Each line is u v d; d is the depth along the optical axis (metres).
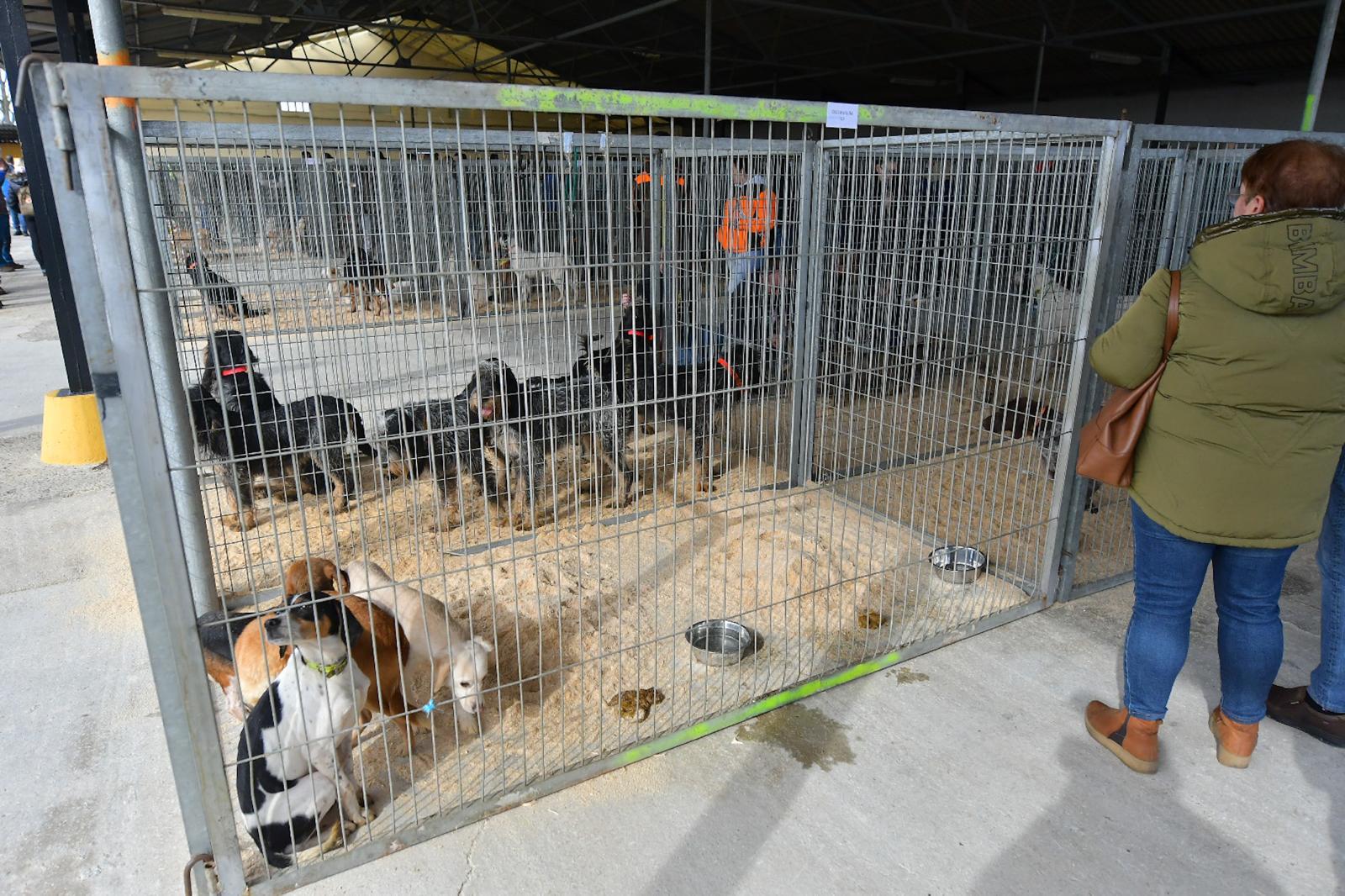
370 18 17.19
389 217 4.46
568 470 5.70
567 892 2.32
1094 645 3.59
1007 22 13.83
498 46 20.88
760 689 3.21
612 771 2.80
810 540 4.50
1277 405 2.29
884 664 3.39
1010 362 5.14
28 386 8.26
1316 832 2.55
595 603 3.90
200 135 3.64
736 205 4.71
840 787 2.74
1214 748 2.94
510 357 4.72
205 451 4.47
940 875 2.38
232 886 2.24
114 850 2.48
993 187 4.30
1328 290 2.15
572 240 4.21
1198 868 2.41
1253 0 11.17
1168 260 5.04
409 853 2.45
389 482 5.51
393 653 2.74
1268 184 2.29
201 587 3.47
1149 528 2.60
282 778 2.26
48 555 4.46
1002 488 5.35
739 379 5.03
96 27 3.13
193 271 4.24
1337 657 2.88
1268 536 2.43
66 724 3.07
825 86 20.80
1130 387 2.54
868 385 4.97
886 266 5.27
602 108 2.27
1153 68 14.35
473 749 2.89
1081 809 2.65
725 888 2.33
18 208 17.41
